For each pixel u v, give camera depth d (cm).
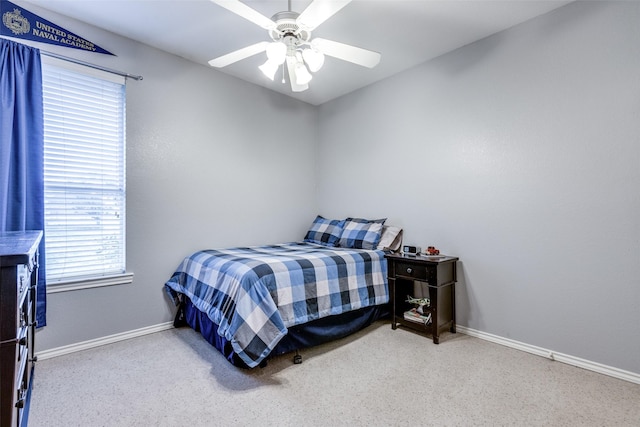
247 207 338
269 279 203
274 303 198
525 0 210
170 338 253
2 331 90
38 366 204
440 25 239
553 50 220
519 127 236
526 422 150
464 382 186
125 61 254
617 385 184
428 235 294
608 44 198
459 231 271
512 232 239
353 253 271
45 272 214
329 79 336
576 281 210
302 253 269
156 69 272
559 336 217
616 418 153
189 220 292
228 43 265
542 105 225
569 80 213
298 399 168
